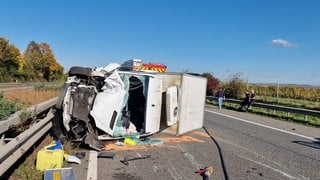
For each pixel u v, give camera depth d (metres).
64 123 8.80
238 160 8.58
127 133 9.95
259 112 24.45
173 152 9.16
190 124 12.39
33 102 16.09
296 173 7.60
